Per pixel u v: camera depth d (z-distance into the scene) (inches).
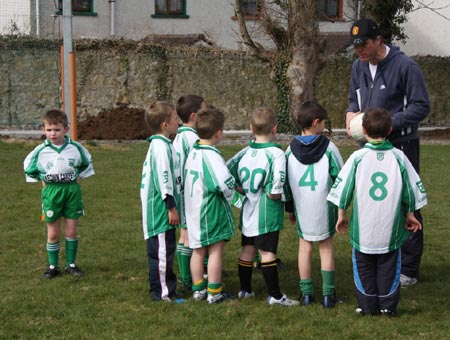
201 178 298.2
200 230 299.3
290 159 301.3
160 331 269.0
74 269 349.4
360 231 285.6
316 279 343.3
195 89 1316.4
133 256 383.6
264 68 1325.0
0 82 1242.0
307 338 262.7
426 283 337.7
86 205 524.7
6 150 860.6
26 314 288.7
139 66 1289.4
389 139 329.7
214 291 303.1
